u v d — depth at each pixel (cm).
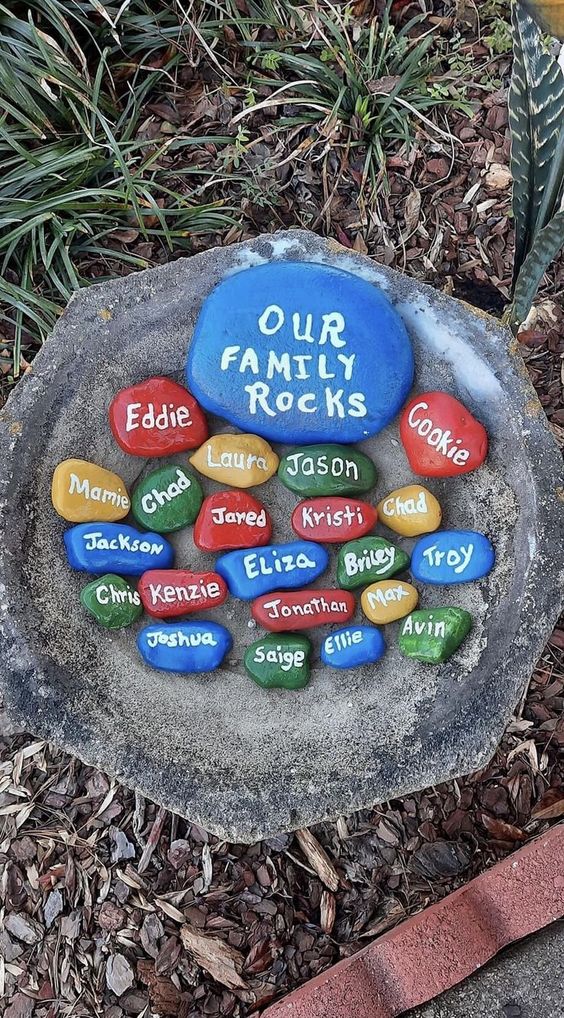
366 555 78
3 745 105
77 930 99
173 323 78
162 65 115
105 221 111
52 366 77
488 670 75
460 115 115
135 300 78
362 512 78
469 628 77
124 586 77
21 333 111
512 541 77
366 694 78
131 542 77
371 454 81
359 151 115
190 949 98
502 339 77
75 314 78
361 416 76
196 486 78
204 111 115
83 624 77
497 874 86
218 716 78
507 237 114
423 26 115
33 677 75
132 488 81
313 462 77
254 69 115
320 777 75
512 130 82
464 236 114
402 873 101
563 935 84
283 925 99
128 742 75
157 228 113
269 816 74
